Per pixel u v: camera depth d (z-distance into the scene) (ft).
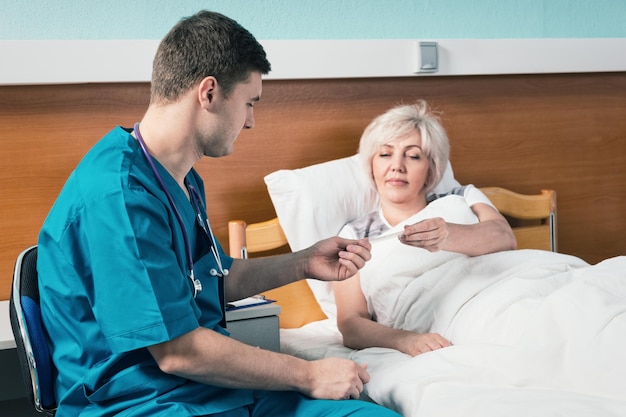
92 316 4.42
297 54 7.47
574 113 8.84
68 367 4.49
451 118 8.27
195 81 4.58
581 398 4.42
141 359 4.43
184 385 4.48
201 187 5.48
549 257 6.49
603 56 8.77
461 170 8.36
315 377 4.63
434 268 6.39
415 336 5.86
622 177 9.15
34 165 6.84
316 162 7.77
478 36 8.41
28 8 6.80
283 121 7.61
